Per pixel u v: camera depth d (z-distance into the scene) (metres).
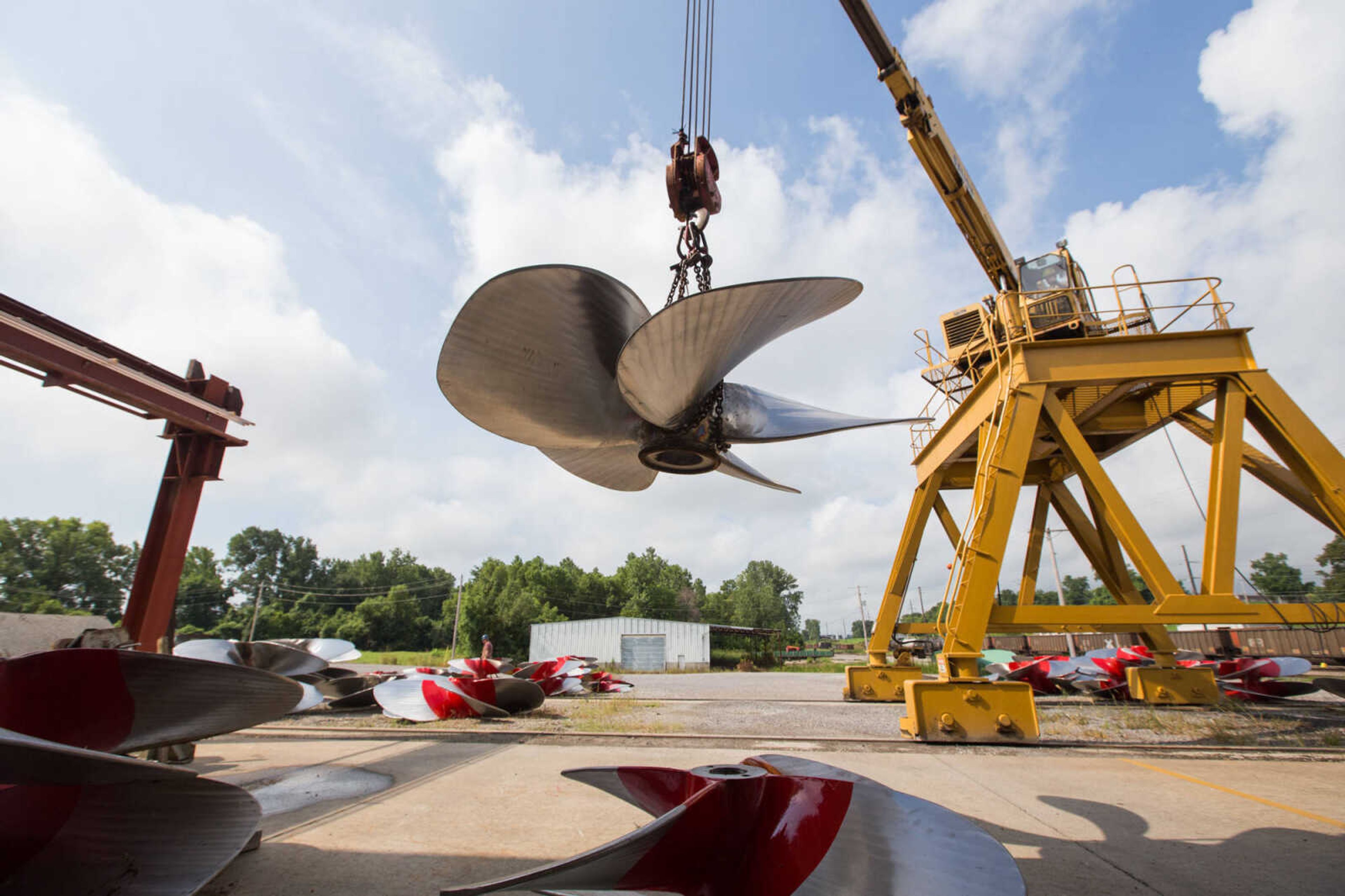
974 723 8.93
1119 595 14.41
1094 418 13.18
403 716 11.02
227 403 10.87
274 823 4.90
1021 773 6.91
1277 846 4.41
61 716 2.94
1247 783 6.39
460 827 4.79
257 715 3.59
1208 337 9.77
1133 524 9.30
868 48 12.36
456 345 6.28
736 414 8.45
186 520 10.31
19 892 2.63
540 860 4.06
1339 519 9.09
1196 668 13.54
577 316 6.65
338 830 4.72
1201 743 8.90
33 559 78.75
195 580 98.12
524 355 6.75
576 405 7.74
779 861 2.47
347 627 85.88
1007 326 10.48
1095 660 15.92
